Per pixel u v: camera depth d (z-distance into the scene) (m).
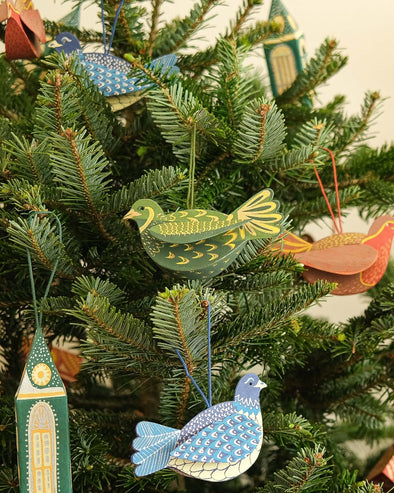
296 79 1.02
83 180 0.80
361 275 0.88
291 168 0.87
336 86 1.43
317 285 0.81
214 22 1.36
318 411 1.00
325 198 0.92
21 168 0.83
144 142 0.91
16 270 0.90
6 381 0.97
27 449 0.75
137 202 0.79
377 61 1.43
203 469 0.75
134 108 0.98
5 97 0.99
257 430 0.76
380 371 0.99
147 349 0.79
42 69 1.02
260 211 0.78
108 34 0.97
